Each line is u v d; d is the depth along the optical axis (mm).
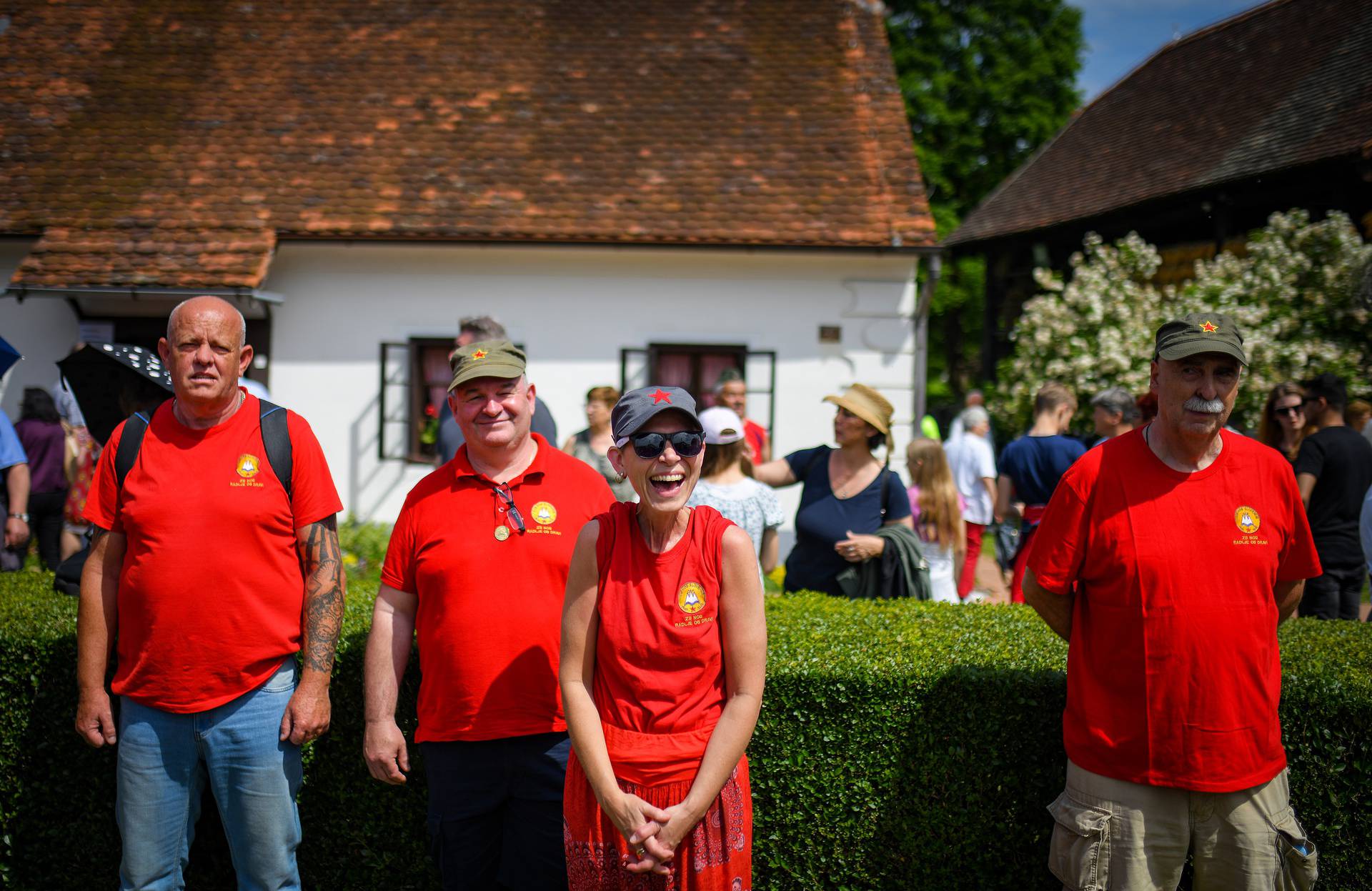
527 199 9875
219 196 9828
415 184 10016
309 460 2955
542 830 2820
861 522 4590
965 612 3920
